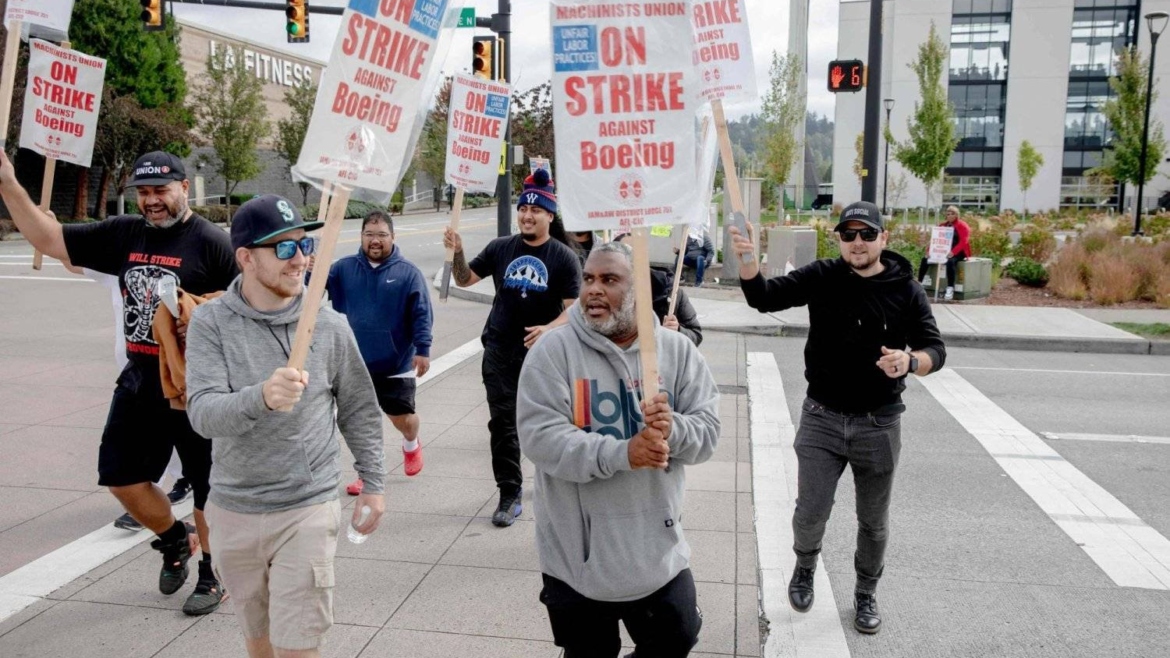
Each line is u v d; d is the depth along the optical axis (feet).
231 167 141.38
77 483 19.72
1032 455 24.02
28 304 50.03
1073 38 177.27
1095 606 15.05
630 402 9.47
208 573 13.93
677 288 16.19
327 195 10.41
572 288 17.56
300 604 9.50
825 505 13.58
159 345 12.35
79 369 31.94
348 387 10.19
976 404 30.04
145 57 118.83
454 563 15.84
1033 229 74.18
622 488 9.29
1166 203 173.27
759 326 43.47
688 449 9.25
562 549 9.46
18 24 13.50
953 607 14.96
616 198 8.90
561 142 8.91
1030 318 46.75
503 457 17.83
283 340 9.67
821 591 15.31
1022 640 13.83
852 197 191.93
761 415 27.37
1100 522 19.07
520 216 17.84
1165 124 172.76
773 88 101.09
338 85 8.52
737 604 14.43
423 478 20.61
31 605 13.99
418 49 8.96
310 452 9.67
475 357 36.06
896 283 13.10
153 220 13.24
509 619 13.76
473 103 20.27
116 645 12.80
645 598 9.35
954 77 181.37
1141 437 25.91
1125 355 40.14
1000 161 183.01
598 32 8.80
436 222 152.56
